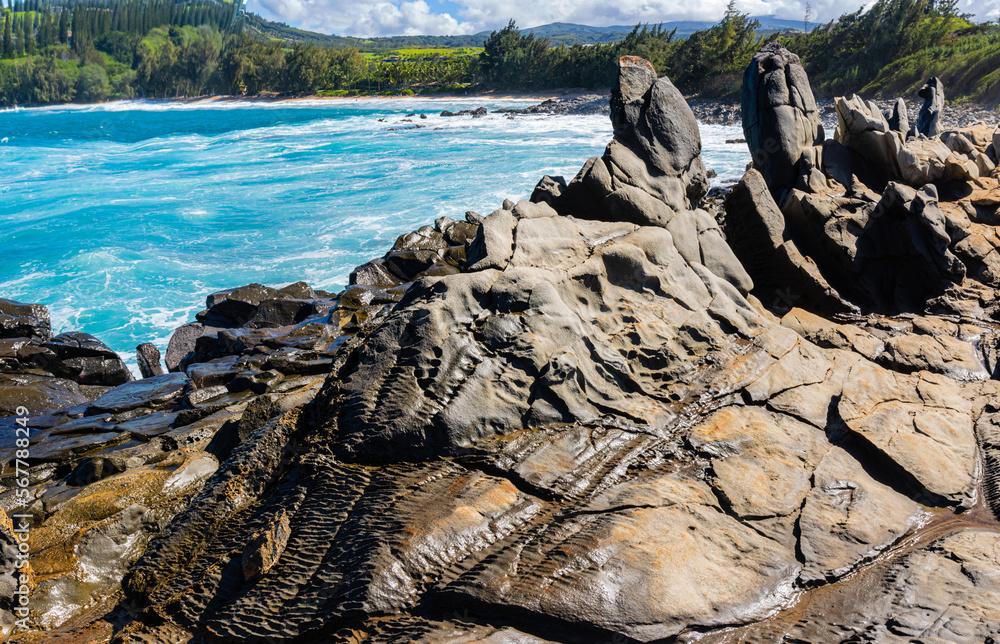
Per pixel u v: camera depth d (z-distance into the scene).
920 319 8.98
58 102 165.62
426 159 37.31
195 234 22.73
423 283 6.19
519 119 66.38
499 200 25.44
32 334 12.27
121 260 19.86
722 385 6.42
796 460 5.67
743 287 8.30
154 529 6.13
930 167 10.93
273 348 10.67
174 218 24.98
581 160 34.41
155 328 15.33
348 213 24.56
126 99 169.25
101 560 5.73
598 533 4.53
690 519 4.84
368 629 4.01
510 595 4.08
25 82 165.38
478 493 4.80
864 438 5.88
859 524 5.08
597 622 4.00
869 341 8.02
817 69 67.06
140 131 68.44
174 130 69.50
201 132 65.88
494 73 110.31
